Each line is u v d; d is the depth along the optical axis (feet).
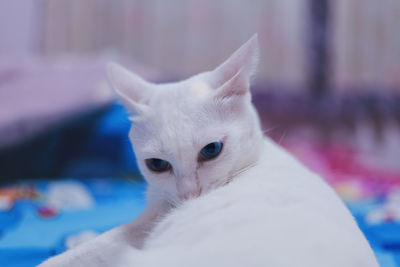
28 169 3.88
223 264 1.07
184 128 1.45
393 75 4.73
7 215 2.20
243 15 4.83
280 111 4.81
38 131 3.80
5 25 4.72
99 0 4.78
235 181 1.45
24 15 4.74
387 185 3.24
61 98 3.92
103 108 3.92
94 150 4.05
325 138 4.75
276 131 4.72
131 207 2.48
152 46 4.87
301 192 1.30
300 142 4.68
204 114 1.47
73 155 4.02
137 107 1.52
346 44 4.75
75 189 2.86
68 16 4.77
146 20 4.84
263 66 4.85
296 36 4.83
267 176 1.41
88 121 3.94
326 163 4.19
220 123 1.48
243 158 1.51
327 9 4.75
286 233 1.11
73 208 2.44
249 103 1.56
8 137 3.70
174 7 4.84
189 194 1.47
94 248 1.43
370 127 4.74
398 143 4.66
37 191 2.76
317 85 4.84
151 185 1.57
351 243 1.15
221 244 1.11
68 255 1.43
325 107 4.79
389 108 4.74
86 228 2.02
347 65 4.77
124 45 4.84
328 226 1.16
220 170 1.49
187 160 1.46
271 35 4.84
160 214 1.51
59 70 4.24
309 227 1.13
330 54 4.79
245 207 1.24
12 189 2.76
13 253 1.75
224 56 4.88
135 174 3.79
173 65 4.89
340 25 4.75
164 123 1.47
